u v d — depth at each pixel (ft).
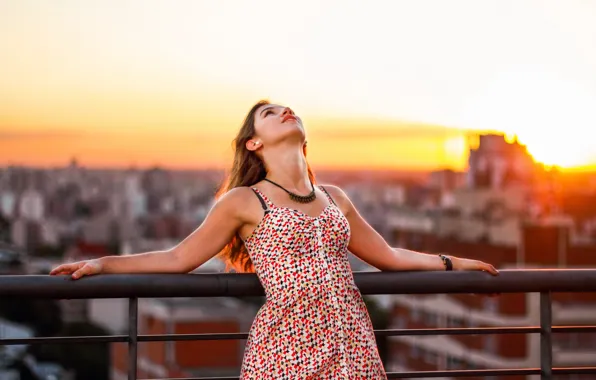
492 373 8.87
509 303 95.66
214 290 8.18
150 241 343.26
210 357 115.24
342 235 8.35
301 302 8.05
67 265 7.82
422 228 167.84
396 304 138.21
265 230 8.27
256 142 8.78
